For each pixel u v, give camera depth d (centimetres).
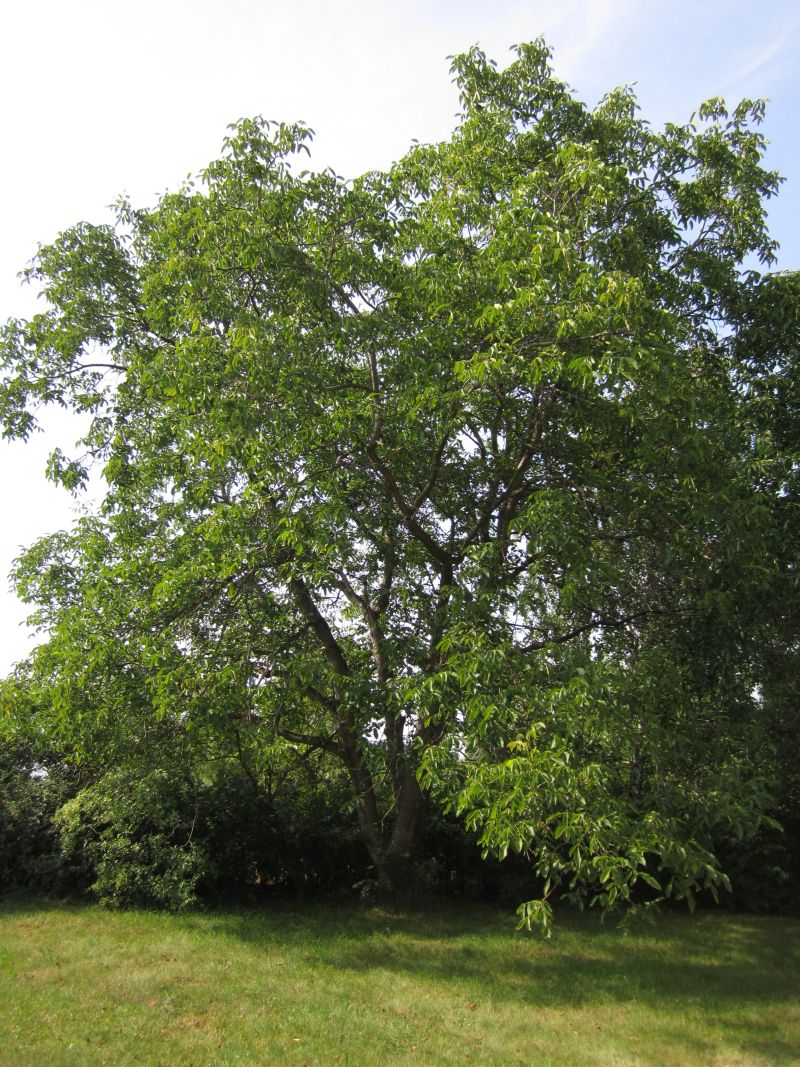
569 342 776
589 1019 745
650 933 1110
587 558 791
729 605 790
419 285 917
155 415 1143
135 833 1164
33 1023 652
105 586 1003
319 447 939
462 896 1291
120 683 959
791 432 941
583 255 896
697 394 864
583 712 695
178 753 1122
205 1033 657
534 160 1014
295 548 863
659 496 837
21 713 991
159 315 1030
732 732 816
